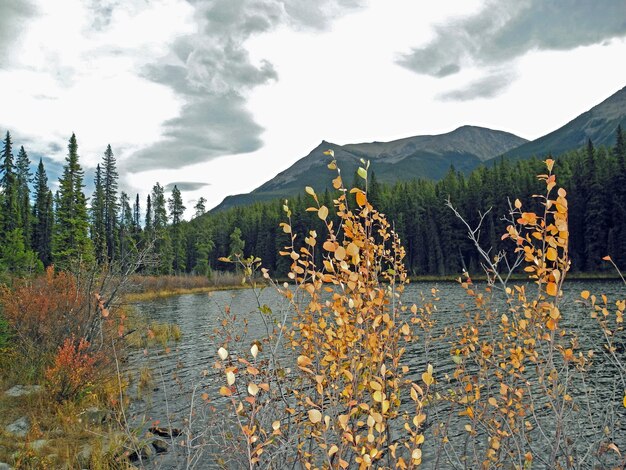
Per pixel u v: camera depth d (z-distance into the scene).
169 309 31.05
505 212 62.66
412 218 72.50
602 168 58.25
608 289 31.67
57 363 9.87
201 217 105.56
